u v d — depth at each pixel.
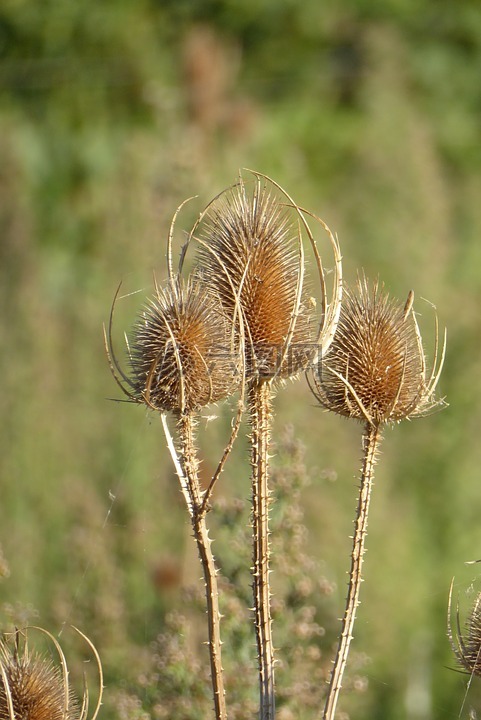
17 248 14.84
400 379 5.86
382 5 26.78
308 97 25.14
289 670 8.06
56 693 5.73
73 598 9.35
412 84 24.66
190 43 21.02
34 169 20.53
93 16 25.25
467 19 26.31
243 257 6.02
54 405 12.61
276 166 21.11
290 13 27.08
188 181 13.42
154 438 12.01
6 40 25.19
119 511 11.24
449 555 12.32
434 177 17.34
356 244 16.39
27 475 11.66
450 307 15.09
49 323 13.54
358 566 5.73
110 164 20.31
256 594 5.65
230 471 10.38
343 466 11.97
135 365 5.82
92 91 23.78
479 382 14.01
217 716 5.37
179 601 9.09
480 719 7.51
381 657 10.34
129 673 8.62
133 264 13.66
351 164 21.45
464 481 13.05
